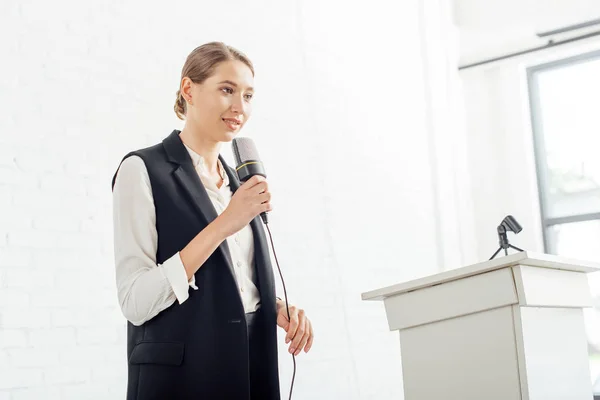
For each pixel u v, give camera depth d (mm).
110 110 2803
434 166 4898
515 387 1561
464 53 5301
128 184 1505
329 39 4164
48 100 2596
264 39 3697
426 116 4953
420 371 1717
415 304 1729
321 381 3598
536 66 5359
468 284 1646
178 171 1546
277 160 3631
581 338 1845
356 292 3949
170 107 3057
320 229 3809
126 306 1438
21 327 2379
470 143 5371
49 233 2512
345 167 4082
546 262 1616
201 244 1406
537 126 5312
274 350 1553
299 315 1658
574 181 5133
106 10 2867
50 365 2434
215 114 1603
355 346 3854
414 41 4980
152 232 1487
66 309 2514
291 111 3783
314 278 3697
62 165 2598
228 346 1439
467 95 5418
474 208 5301
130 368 1463
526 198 5148
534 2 4918
